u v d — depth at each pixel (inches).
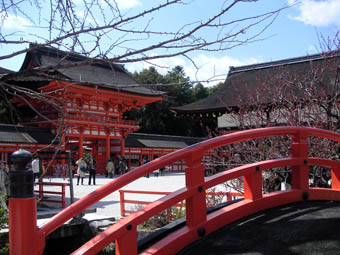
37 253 75.2
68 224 394.9
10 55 96.4
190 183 111.1
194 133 2407.7
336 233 115.0
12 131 1178.6
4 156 1121.4
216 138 117.7
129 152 1582.2
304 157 149.9
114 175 1398.9
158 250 98.7
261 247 106.2
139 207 470.3
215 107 687.1
